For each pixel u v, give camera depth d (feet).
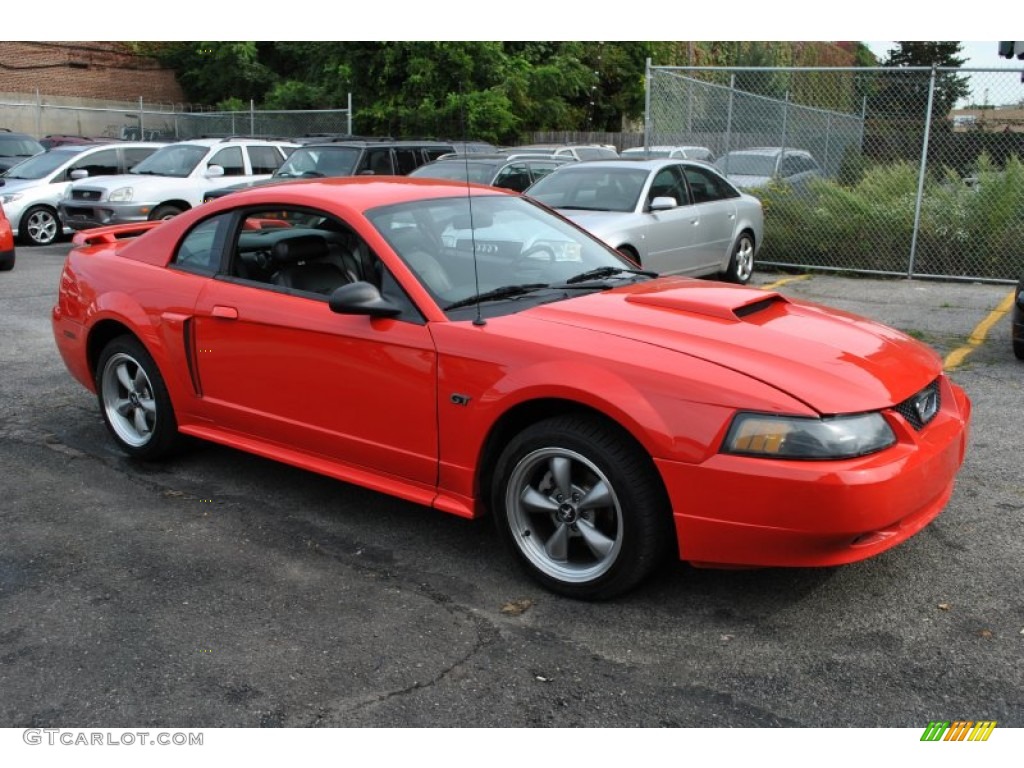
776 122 55.98
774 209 41.78
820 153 53.67
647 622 11.27
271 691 9.96
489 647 10.75
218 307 14.64
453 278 13.25
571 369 11.19
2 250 39.83
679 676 10.17
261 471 16.51
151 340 15.62
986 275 38.27
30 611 11.62
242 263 14.98
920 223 38.93
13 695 9.92
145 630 11.17
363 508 14.85
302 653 10.66
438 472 12.57
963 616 11.27
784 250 41.50
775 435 10.23
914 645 10.68
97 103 115.96
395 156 50.72
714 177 36.19
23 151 71.36
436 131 88.02
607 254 15.89
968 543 13.24
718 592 11.96
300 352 13.65
